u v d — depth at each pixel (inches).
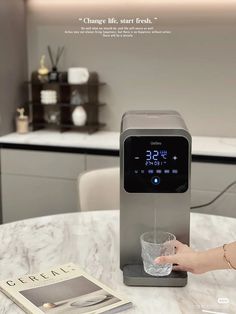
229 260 49.1
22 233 67.0
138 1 130.1
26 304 45.4
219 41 126.6
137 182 51.9
